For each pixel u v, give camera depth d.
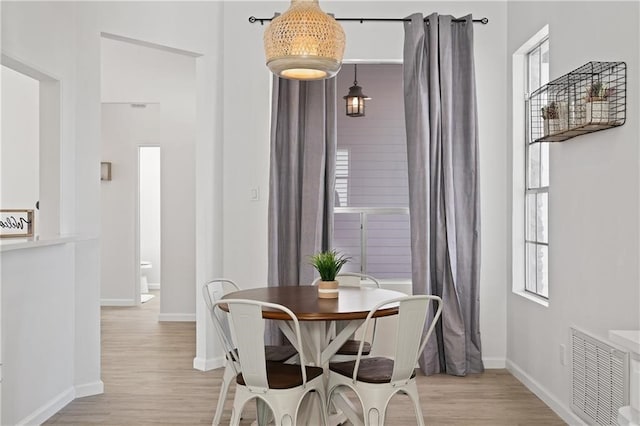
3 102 5.57
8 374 3.34
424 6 5.07
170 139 7.27
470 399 4.18
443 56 4.84
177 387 4.45
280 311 3.12
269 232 4.85
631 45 2.96
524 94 4.87
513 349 4.84
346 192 5.36
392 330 5.09
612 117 3.06
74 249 4.19
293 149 4.91
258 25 5.10
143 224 10.37
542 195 4.50
